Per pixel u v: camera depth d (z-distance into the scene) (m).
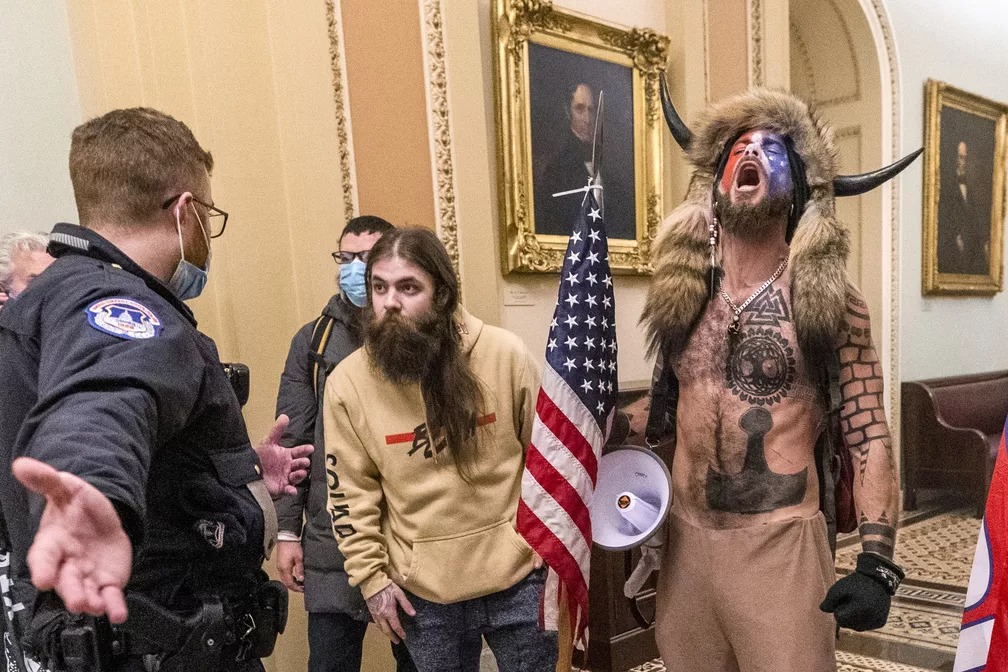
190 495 1.14
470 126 3.27
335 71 2.92
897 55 5.91
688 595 1.63
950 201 6.61
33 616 1.09
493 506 1.75
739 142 1.61
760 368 1.58
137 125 1.21
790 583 1.52
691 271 1.67
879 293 5.97
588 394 1.69
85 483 0.73
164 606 1.11
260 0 2.78
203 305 2.71
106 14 2.64
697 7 4.57
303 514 2.21
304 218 2.85
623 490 1.76
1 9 2.49
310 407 2.15
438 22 3.18
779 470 1.57
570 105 4.13
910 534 5.17
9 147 2.51
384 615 1.73
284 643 2.71
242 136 2.74
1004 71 7.28
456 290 1.79
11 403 1.05
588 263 1.74
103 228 1.20
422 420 1.75
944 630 3.43
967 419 6.19
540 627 1.72
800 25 6.04
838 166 1.63
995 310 7.35
